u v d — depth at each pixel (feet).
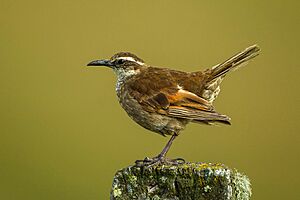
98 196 65.57
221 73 43.62
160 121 43.06
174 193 33.73
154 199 33.96
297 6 88.63
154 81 43.55
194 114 42.04
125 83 44.80
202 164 34.78
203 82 43.39
